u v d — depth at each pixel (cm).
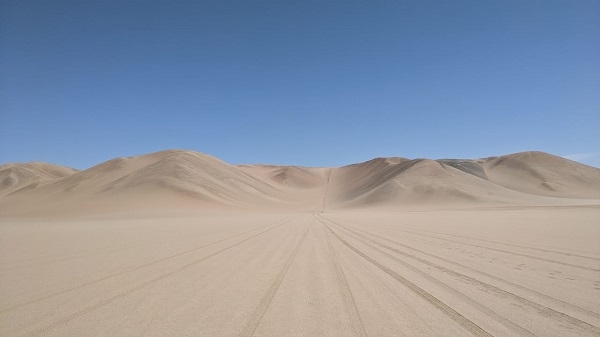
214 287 1140
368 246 2202
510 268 1438
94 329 758
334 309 906
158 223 5022
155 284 1177
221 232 3312
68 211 9775
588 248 1977
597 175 18825
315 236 2884
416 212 8969
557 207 9131
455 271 1388
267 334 736
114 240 2591
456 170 16112
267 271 1409
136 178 12650
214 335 729
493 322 803
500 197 13512
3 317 834
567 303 949
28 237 2870
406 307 920
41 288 1116
